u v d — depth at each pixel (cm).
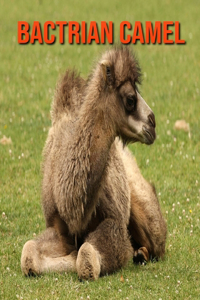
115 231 1717
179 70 4712
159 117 3556
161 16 6531
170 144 3073
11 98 4000
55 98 1873
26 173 2703
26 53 5281
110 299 1462
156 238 1898
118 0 7475
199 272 1705
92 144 1583
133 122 1620
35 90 4197
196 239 2011
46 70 4712
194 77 4488
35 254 1639
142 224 1905
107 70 1599
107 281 1589
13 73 4666
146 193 1934
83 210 1605
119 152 1967
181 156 2944
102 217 1741
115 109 1606
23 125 3438
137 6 7081
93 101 1608
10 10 6788
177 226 2141
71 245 1720
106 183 1725
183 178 2670
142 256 1841
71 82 1848
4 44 5553
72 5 7125
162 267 1758
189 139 3188
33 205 2345
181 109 3700
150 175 2684
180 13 6706
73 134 1623
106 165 1627
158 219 1909
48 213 1736
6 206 2312
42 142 3131
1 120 3538
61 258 1655
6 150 3006
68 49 5391
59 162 1652
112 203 1739
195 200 2409
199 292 1530
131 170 1962
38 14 6594
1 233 2080
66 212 1628
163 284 1581
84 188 1583
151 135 1630
